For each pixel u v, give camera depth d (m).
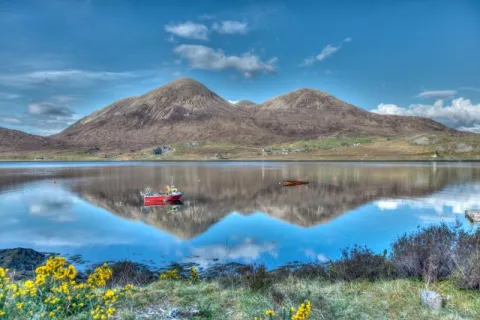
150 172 110.56
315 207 41.47
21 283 9.82
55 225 32.91
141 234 29.09
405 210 38.38
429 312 9.00
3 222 34.25
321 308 9.30
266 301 9.68
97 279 9.23
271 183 71.50
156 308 9.38
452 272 11.49
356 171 102.19
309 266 17.36
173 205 44.84
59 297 8.27
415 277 12.09
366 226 30.75
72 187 66.56
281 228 30.58
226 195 53.53
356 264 13.30
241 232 29.30
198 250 24.05
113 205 45.06
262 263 20.81
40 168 143.50
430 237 14.07
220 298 10.08
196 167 143.75
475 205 41.09
